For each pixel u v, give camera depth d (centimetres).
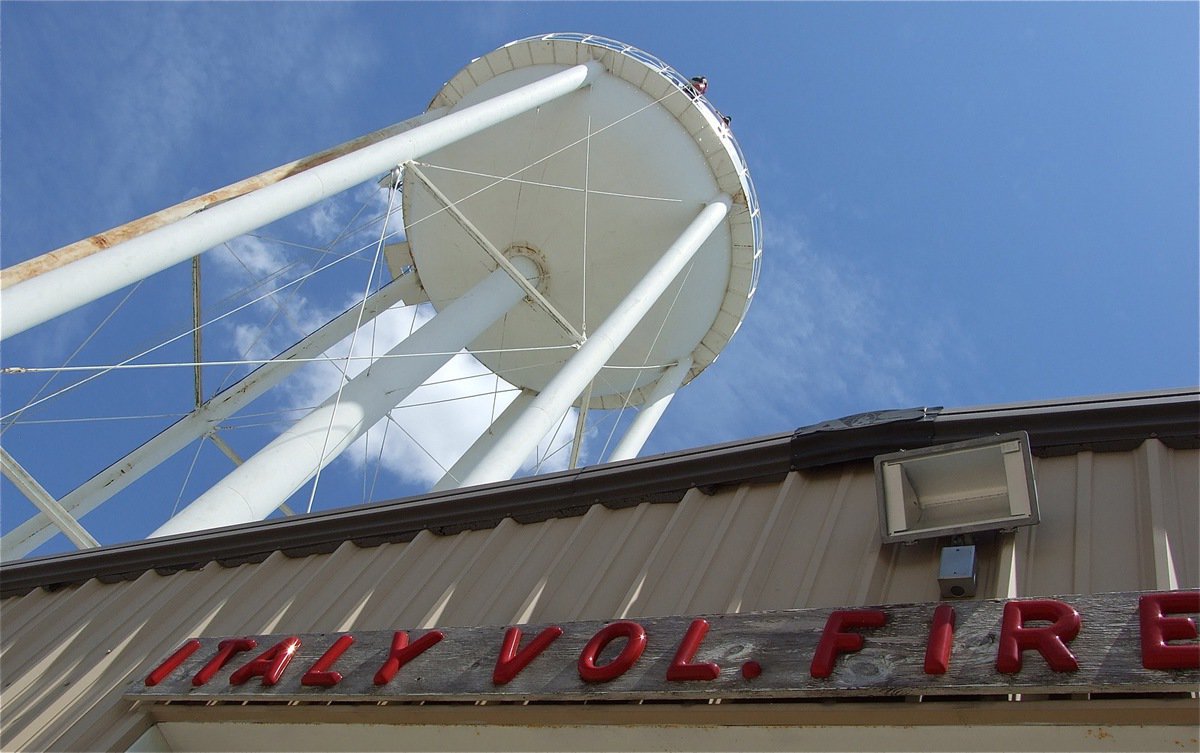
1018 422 544
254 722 589
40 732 679
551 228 1930
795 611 452
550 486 707
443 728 515
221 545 862
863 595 477
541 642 507
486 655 524
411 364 1504
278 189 1006
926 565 482
